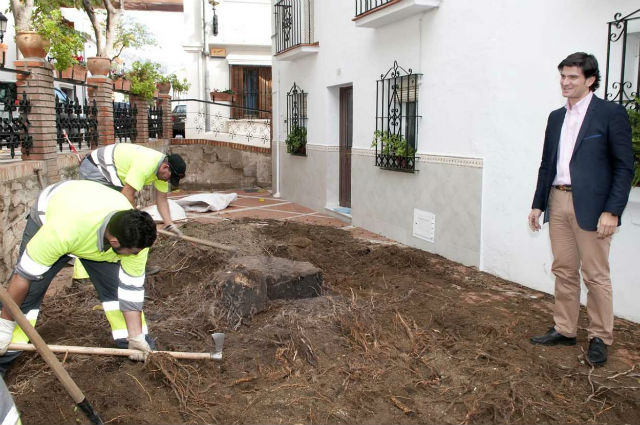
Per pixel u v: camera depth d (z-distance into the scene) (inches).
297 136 424.5
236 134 561.6
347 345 157.4
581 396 132.2
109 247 126.3
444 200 259.3
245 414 125.1
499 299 199.9
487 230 233.9
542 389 135.0
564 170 145.6
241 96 781.3
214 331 167.2
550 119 150.6
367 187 327.6
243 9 751.7
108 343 159.5
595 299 144.9
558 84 193.0
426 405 130.0
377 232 319.9
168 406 127.7
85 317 179.8
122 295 139.1
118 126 369.1
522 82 208.8
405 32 280.4
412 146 287.3
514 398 130.6
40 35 241.4
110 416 121.9
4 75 467.5
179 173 191.9
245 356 150.3
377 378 140.3
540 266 208.5
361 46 323.3
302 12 406.6
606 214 135.6
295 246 271.6
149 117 451.8
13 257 210.2
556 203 148.3
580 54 138.3
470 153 240.4
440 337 165.3
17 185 214.7
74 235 123.3
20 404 125.0
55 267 136.1
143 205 397.1
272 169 495.5
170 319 176.2
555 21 193.3
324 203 389.1
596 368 144.3
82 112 307.7
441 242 263.7
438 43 255.8
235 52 769.6
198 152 520.4
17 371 140.2
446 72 252.1
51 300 192.1
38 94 237.8
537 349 155.5
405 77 279.6
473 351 154.9
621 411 125.4
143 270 140.8
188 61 757.3
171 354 139.9
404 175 290.0
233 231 281.6
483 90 229.3
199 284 202.8
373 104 314.3
